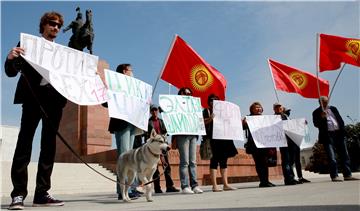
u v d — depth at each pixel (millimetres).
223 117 9406
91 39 23312
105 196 9883
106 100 6438
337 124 10844
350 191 6715
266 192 7672
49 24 5984
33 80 5852
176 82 10289
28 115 5766
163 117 8469
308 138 11430
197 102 9070
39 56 5660
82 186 14602
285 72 12180
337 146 10945
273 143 10367
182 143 8734
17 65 5512
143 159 6531
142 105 7422
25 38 5547
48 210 5273
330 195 6059
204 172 18391
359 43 11164
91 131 24031
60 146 26250
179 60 10367
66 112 26109
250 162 21656
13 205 5406
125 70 7680
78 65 6125
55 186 13945
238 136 9547
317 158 41875
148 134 9359
